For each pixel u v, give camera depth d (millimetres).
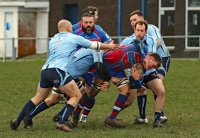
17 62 59938
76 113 24719
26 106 23703
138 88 24391
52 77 22859
